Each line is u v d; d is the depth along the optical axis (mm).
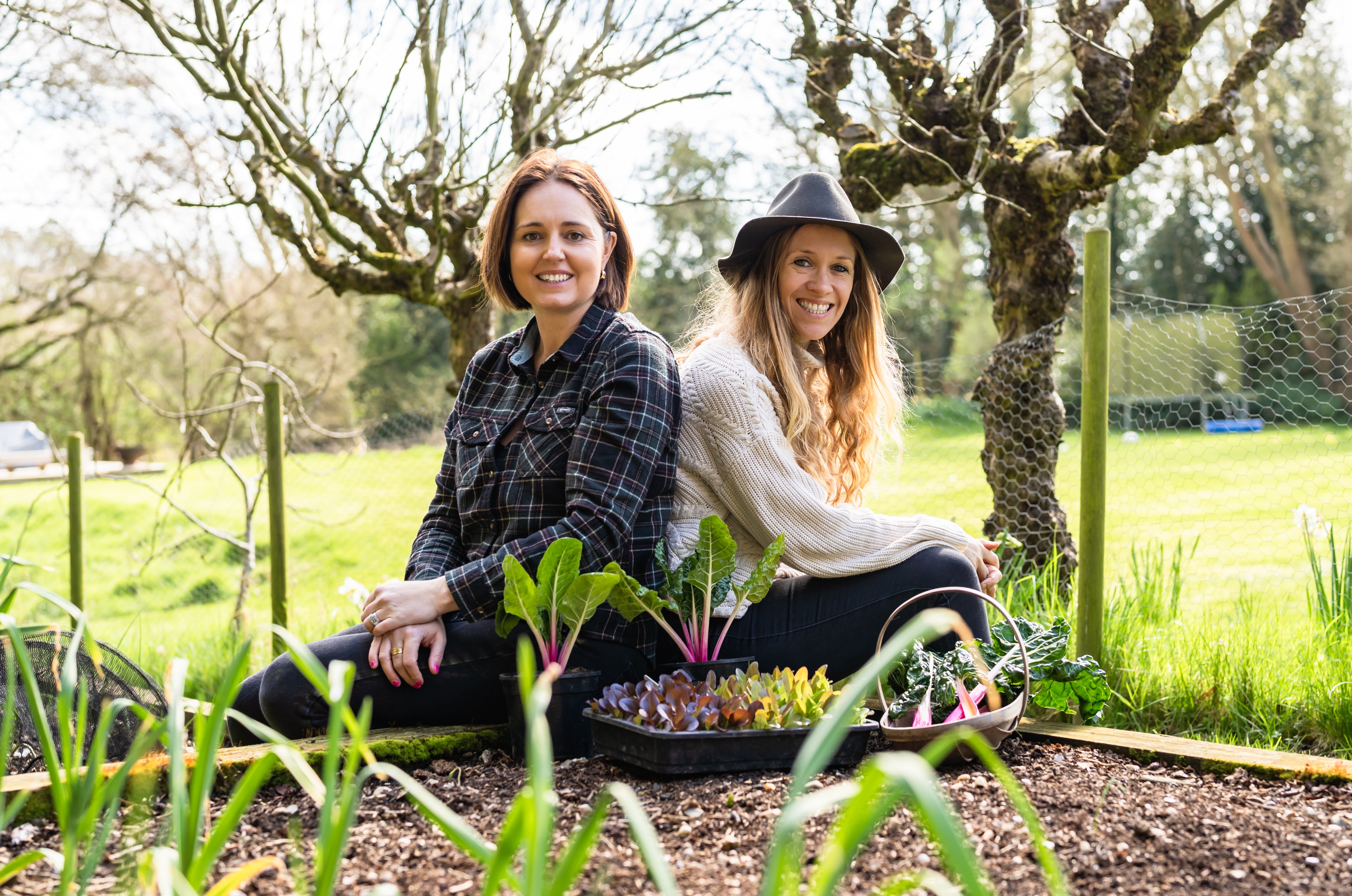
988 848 1551
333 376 20672
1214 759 2010
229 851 1567
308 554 7703
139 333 21641
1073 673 2324
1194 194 29328
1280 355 18859
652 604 2137
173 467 14320
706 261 28594
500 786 1901
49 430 24938
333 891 1392
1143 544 5613
